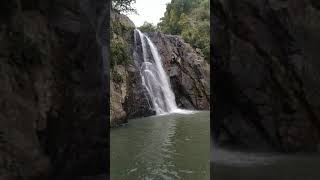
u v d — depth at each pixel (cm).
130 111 2209
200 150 1214
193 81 2964
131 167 1006
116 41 2242
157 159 1096
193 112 2658
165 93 2789
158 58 2914
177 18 5141
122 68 2164
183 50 3084
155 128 1734
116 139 1427
